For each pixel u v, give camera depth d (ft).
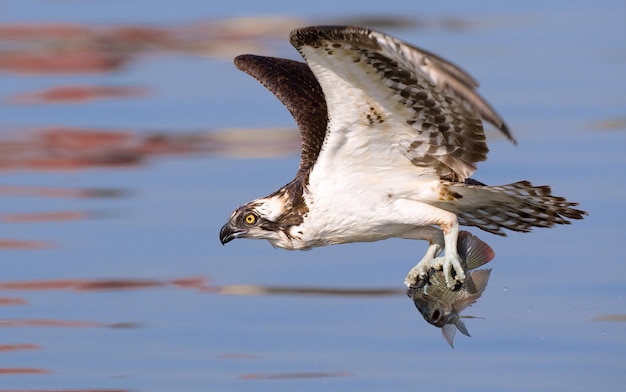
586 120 66.44
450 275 33.91
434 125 31.58
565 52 81.30
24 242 53.47
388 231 34.37
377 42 27.61
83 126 72.49
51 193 60.59
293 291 47.32
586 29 87.66
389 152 32.63
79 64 87.66
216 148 66.69
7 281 49.03
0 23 100.53
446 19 93.56
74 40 94.89
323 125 38.68
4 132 71.77
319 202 33.65
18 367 41.47
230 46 90.43
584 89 72.43
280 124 70.69
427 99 30.45
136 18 100.58
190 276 49.19
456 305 34.99
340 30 27.78
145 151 67.10
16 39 95.76
